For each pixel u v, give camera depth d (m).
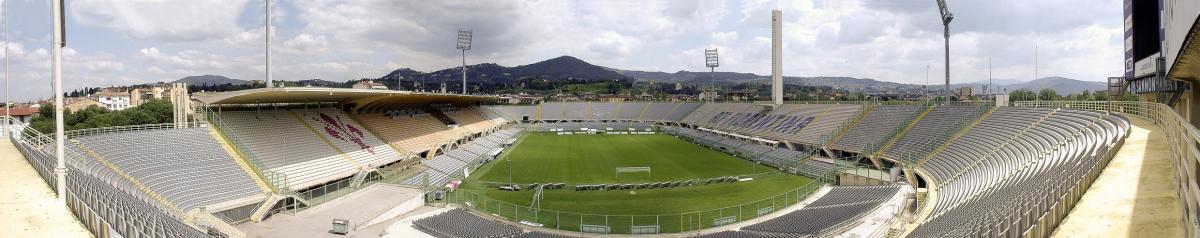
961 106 59.56
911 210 34.06
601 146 80.88
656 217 36.25
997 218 15.73
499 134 91.69
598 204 40.34
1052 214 15.30
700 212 37.66
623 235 32.19
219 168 36.94
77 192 17.56
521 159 65.88
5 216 16.78
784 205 39.59
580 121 127.50
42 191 19.78
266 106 51.62
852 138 65.38
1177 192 17.30
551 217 36.59
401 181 45.25
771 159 62.00
